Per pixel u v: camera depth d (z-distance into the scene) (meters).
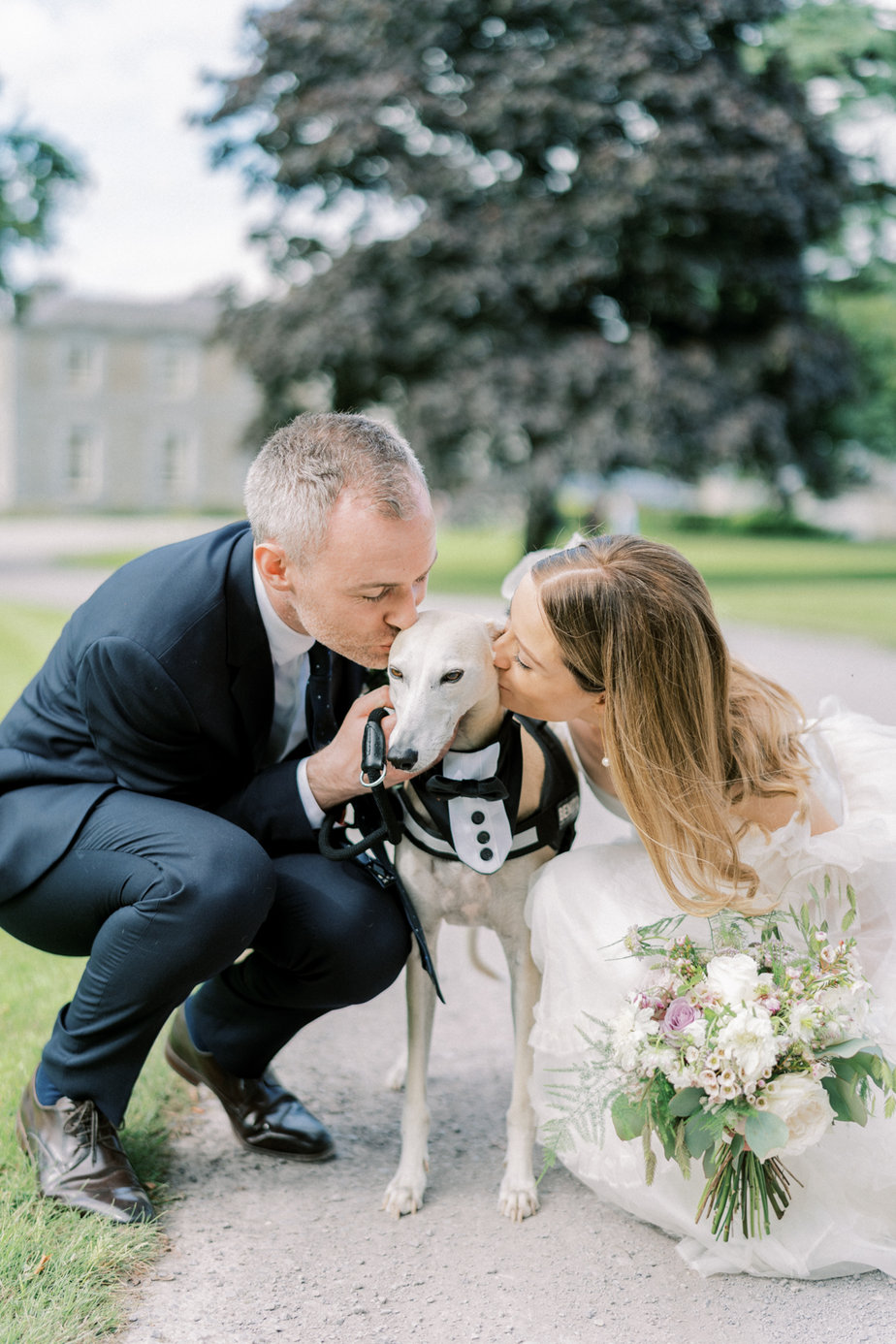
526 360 17.16
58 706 2.54
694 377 17.55
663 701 2.25
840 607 13.62
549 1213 2.45
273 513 2.24
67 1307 2.03
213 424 42.12
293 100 18.17
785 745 2.41
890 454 28.95
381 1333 2.04
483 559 25.47
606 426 16.95
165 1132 2.73
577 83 17.05
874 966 2.42
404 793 2.49
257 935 2.50
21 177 15.20
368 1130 2.79
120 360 40.72
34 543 30.05
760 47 17.67
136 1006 2.31
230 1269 2.21
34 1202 2.33
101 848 2.37
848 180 18.58
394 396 19.38
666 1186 2.29
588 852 2.51
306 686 2.64
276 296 19.48
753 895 2.34
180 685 2.40
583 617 2.21
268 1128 2.65
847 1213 2.25
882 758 2.62
